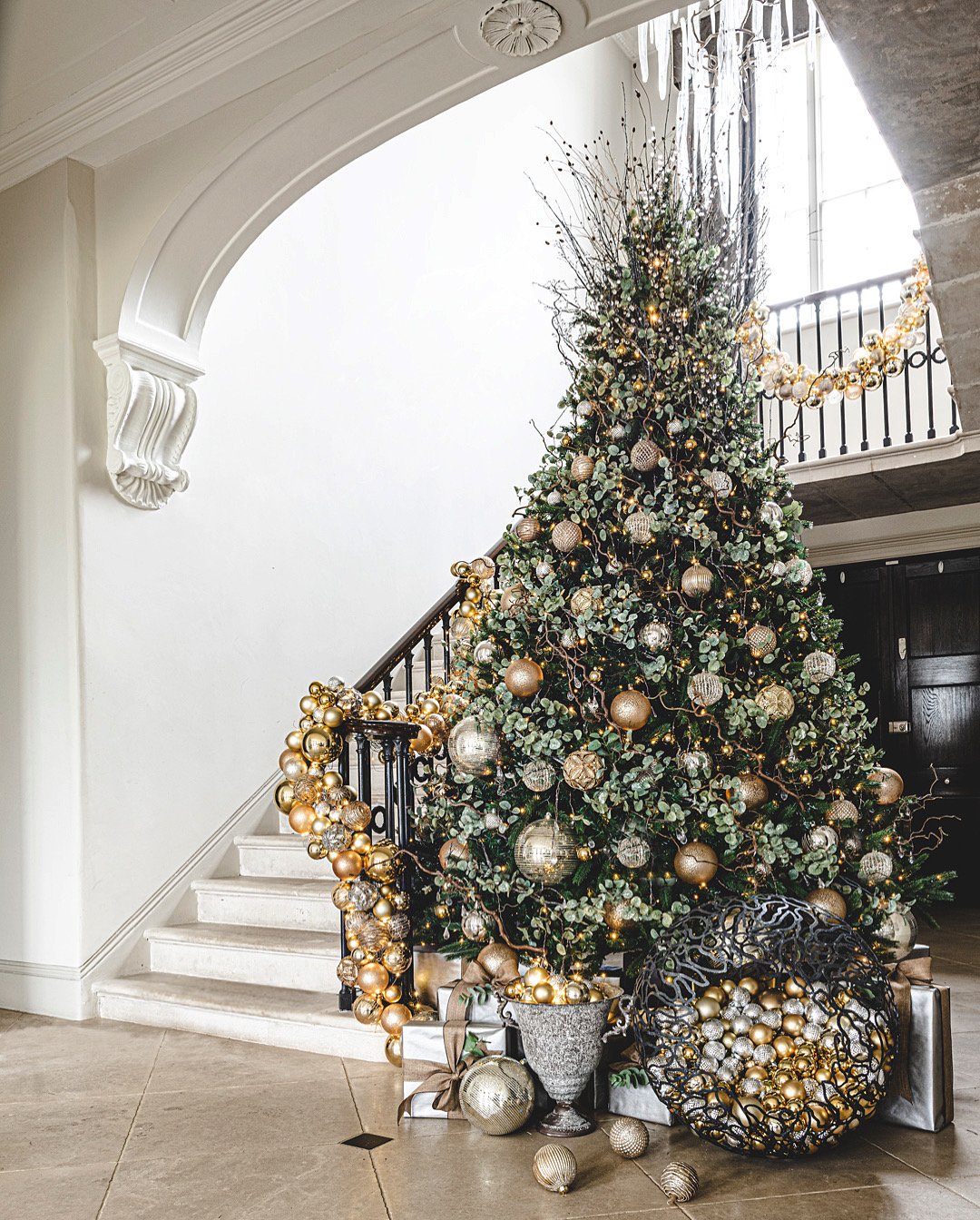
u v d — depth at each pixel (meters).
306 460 5.95
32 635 4.62
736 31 8.13
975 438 6.54
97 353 4.65
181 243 4.58
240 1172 2.62
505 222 7.89
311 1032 3.72
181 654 5.02
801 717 3.17
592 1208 2.37
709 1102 2.57
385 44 3.70
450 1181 2.54
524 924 3.20
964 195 4.01
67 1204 2.46
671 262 3.40
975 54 3.31
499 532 7.52
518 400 7.88
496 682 3.33
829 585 8.63
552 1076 2.82
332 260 6.30
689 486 3.21
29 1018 4.35
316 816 3.52
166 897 4.79
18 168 4.74
